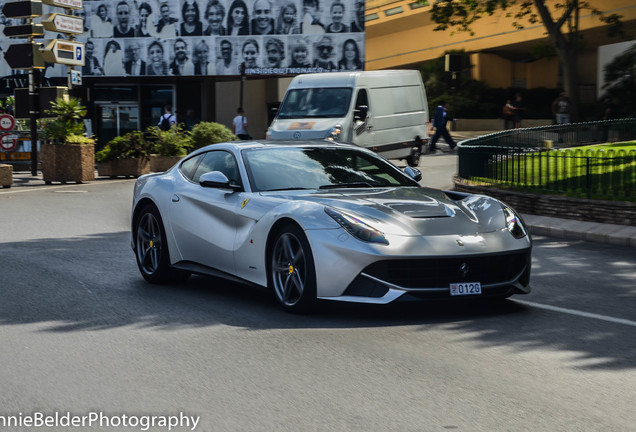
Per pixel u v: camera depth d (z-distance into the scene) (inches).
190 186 300.0
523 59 1822.1
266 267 261.0
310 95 822.5
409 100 912.9
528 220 512.1
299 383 182.1
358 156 302.4
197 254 290.7
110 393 177.3
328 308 259.9
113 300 278.4
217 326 238.1
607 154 527.2
